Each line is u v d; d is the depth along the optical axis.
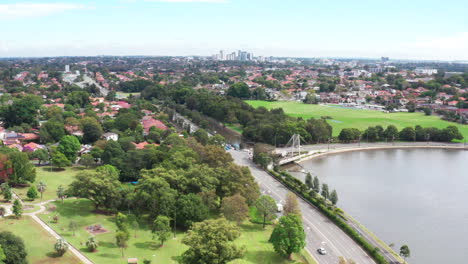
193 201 180.75
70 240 158.88
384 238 190.25
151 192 185.75
